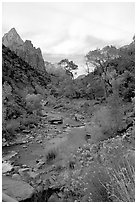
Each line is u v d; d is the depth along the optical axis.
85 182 4.61
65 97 32.91
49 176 6.75
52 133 13.94
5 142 11.34
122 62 24.09
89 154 7.28
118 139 7.03
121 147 5.27
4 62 31.80
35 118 17.86
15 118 15.77
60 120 18.30
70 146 9.59
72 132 13.01
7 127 12.91
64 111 24.39
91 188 3.98
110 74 24.80
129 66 23.31
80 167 6.29
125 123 9.77
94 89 28.78
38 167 7.89
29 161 8.84
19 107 18.55
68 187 5.23
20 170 7.40
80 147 9.15
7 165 7.74
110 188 3.60
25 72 41.34
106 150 5.98
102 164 4.85
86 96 30.30
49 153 9.02
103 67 27.77
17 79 30.70
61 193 5.14
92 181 4.10
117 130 9.47
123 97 16.72
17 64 42.00
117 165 4.13
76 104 26.62
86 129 12.65
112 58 27.70
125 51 25.42
